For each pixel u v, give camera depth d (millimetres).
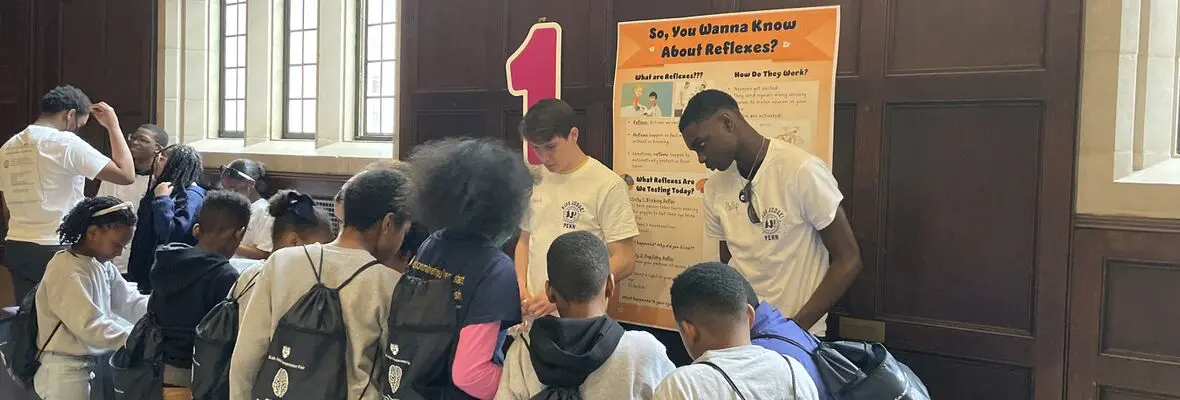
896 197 2912
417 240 2453
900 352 2914
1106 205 2609
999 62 2732
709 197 2916
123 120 5773
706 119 2709
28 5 6039
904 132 2891
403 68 4191
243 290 2277
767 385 1704
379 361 2078
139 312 3184
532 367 1865
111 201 2992
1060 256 2658
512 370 1887
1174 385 2529
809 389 1763
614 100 3354
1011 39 2711
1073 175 2641
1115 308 2625
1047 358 2686
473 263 1930
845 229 2633
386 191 2135
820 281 2672
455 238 1992
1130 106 2629
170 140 5652
